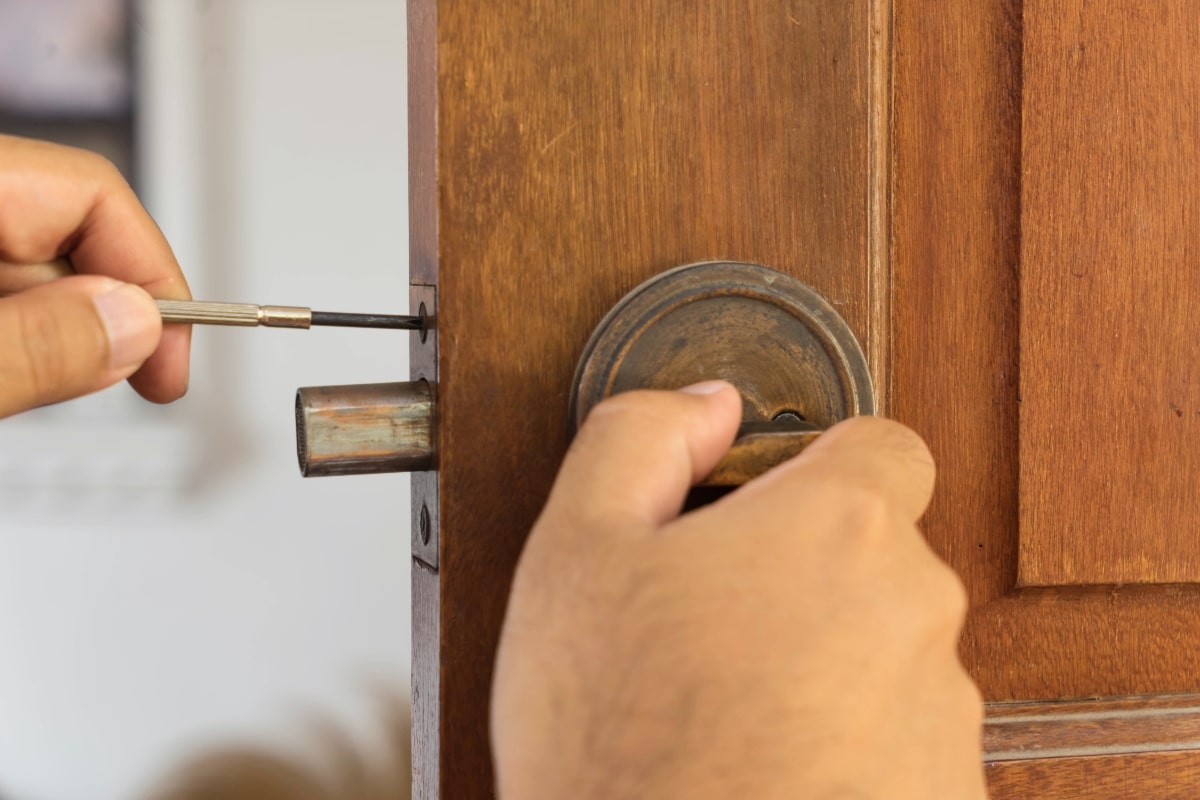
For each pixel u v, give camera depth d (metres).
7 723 1.28
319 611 1.32
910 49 0.41
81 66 1.22
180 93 1.24
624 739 0.22
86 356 0.32
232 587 1.31
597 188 0.33
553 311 0.33
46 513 1.26
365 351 1.31
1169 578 0.45
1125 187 0.44
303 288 1.30
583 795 0.22
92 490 1.26
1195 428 0.45
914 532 0.24
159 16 1.23
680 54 0.34
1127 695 0.46
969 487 0.43
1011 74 0.42
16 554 1.26
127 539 1.28
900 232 0.41
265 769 1.32
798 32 0.35
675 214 0.34
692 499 0.30
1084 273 0.44
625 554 0.23
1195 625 0.47
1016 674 0.45
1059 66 0.43
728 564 0.22
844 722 0.21
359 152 1.30
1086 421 0.44
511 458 0.32
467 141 0.32
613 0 0.33
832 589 0.22
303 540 1.31
